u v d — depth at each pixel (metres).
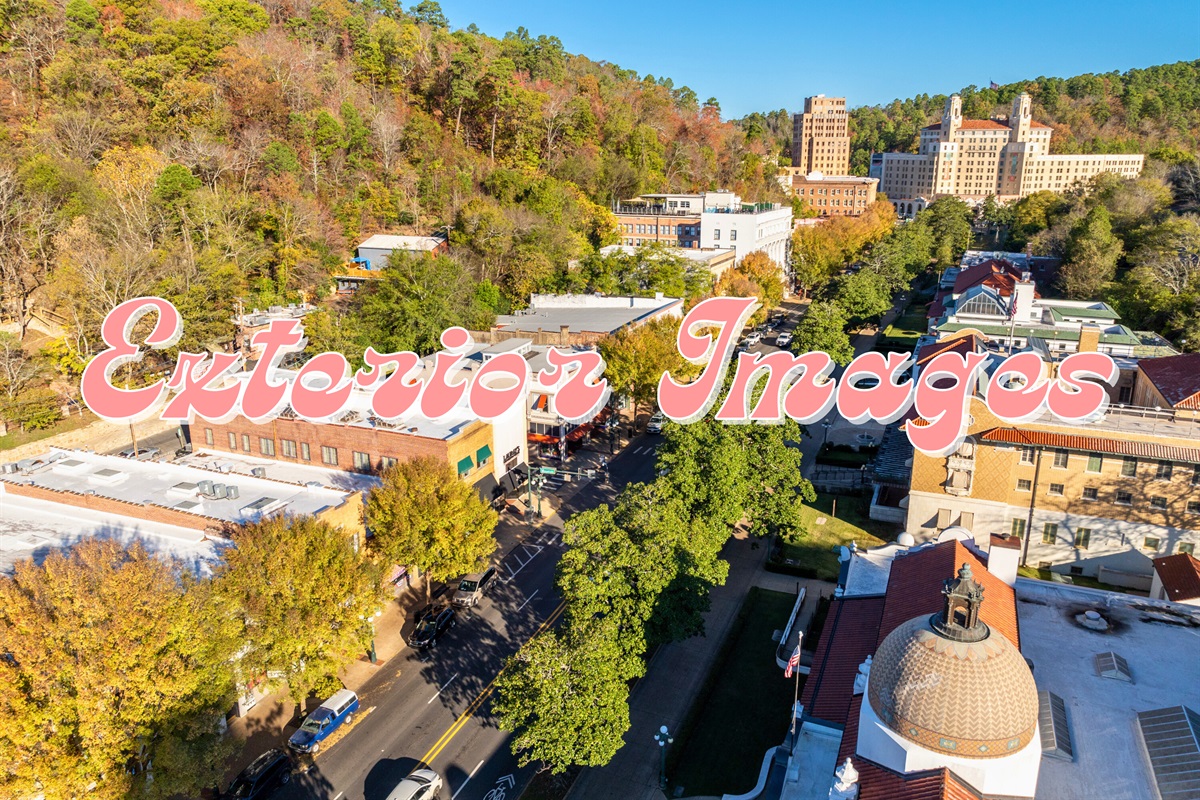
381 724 44.00
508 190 141.62
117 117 114.06
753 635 51.62
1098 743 28.61
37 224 92.50
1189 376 62.34
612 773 40.53
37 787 31.61
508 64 164.25
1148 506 55.50
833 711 32.62
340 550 43.69
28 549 48.62
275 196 117.06
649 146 196.00
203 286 94.81
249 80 127.81
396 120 149.25
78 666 32.00
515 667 38.28
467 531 53.19
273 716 45.22
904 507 66.56
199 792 36.62
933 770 24.78
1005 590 37.09
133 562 36.91
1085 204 171.12
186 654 34.88
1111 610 37.38
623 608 41.12
